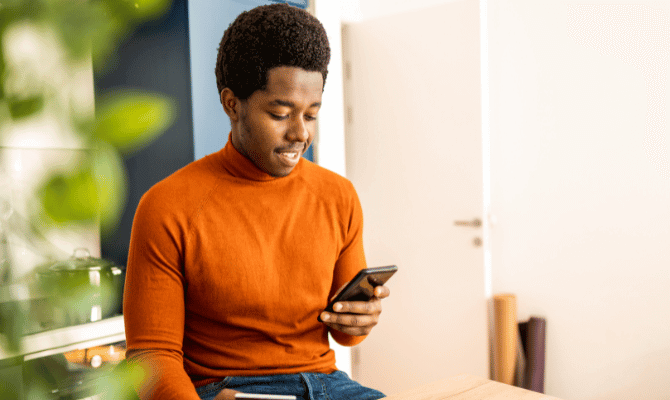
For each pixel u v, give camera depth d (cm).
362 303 96
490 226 247
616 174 233
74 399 136
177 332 89
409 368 271
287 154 96
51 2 18
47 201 17
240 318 95
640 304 228
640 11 224
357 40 284
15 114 18
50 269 21
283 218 100
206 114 181
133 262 90
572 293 247
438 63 254
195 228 92
